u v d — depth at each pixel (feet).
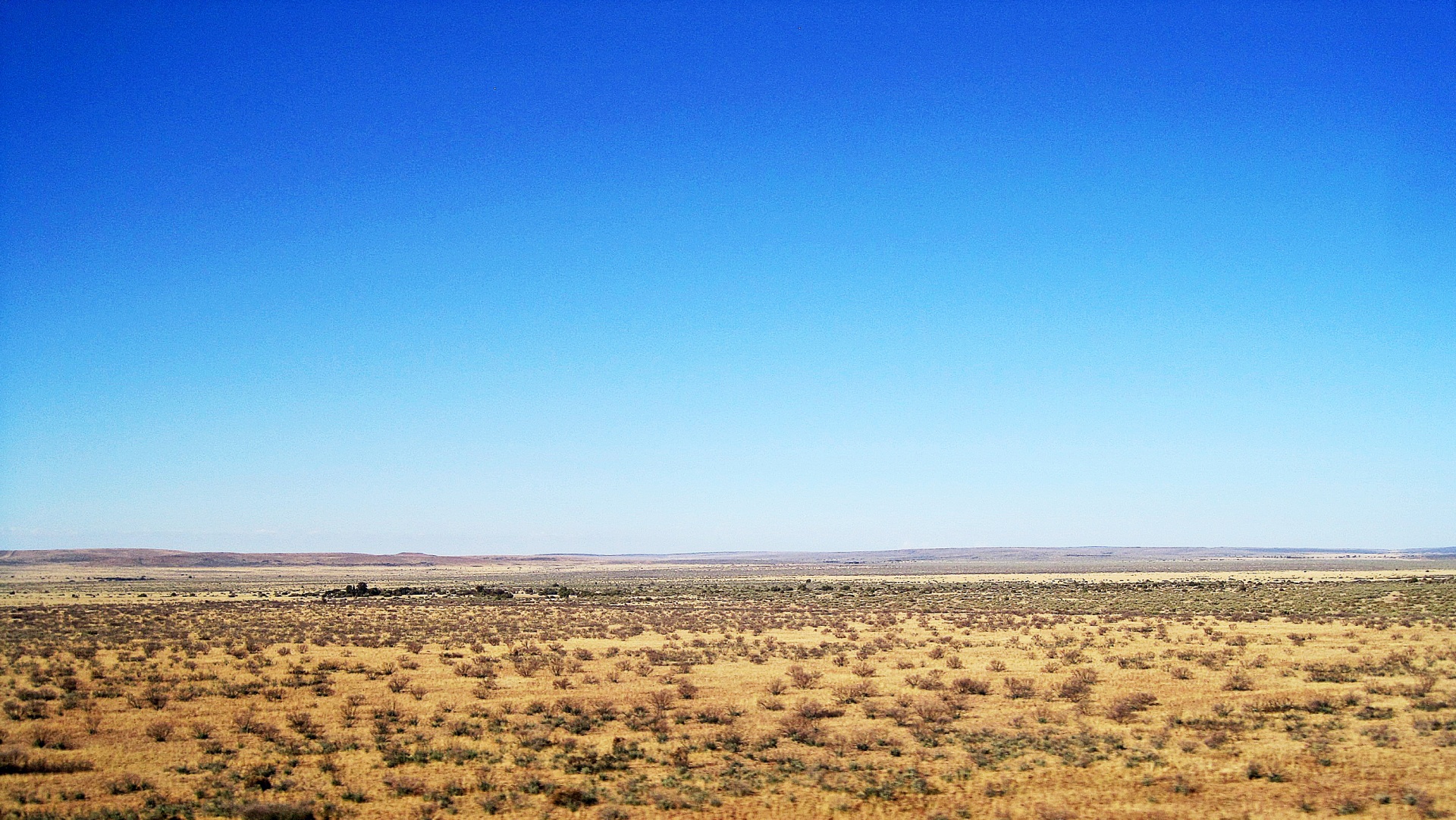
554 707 108.99
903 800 72.02
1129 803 69.92
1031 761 82.48
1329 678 123.13
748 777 78.74
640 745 90.79
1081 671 133.59
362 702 113.60
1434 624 192.85
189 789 75.31
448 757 85.10
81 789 75.10
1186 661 143.02
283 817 66.69
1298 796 70.38
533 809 70.49
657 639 187.73
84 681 127.54
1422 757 80.69
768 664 147.02
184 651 163.22
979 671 136.67
